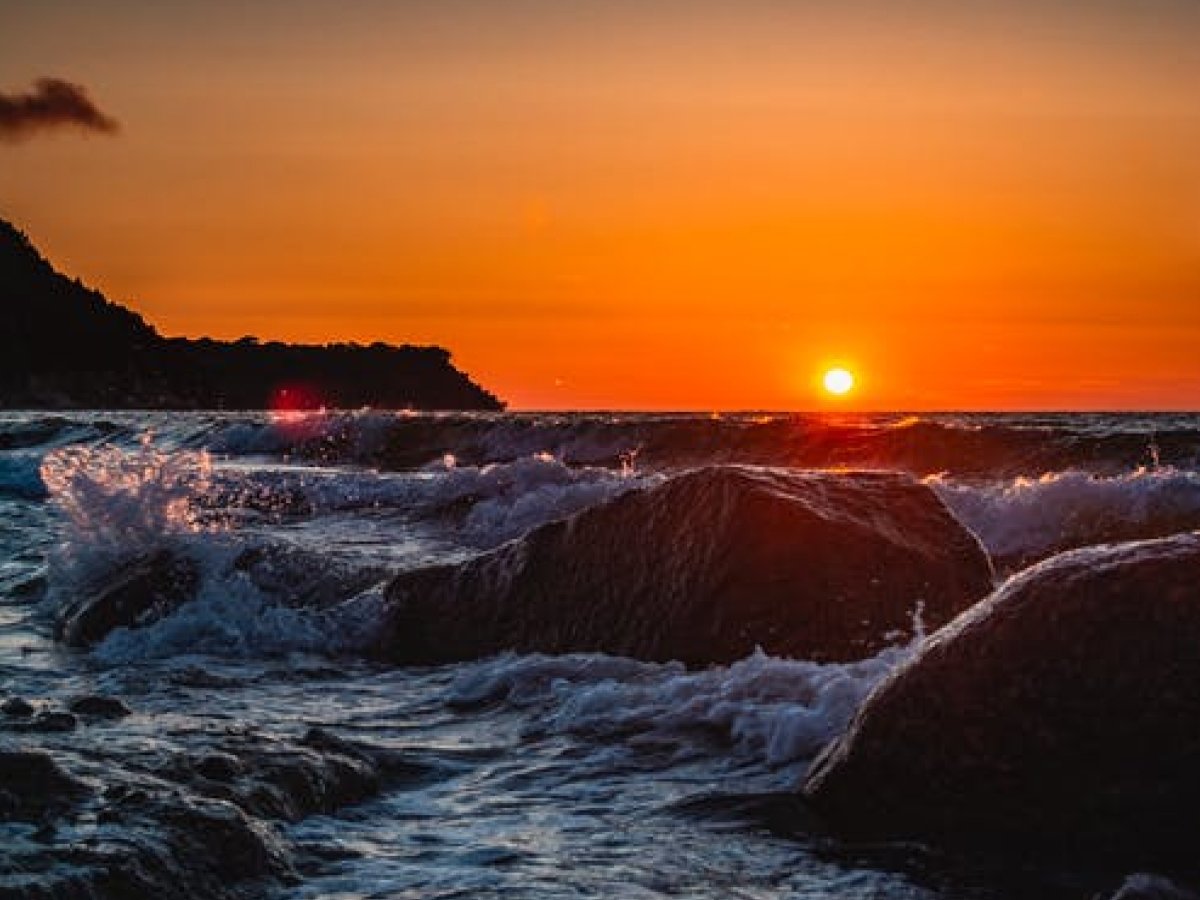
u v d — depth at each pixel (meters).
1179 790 4.18
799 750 5.20
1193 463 17.73
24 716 5.71
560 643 7.24
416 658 7.62
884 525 7.02
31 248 158.50
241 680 7.10
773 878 4.02
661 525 7.20
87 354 143.25
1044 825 4.29
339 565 8.64
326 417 28.19
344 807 4.72
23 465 20.05
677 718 5.72
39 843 3.74
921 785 4.47
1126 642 4.36
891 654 5.93
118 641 8.00
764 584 6.74
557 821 4.57
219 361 147.62
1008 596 4.64
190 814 3.97
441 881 3.92
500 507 14.48
